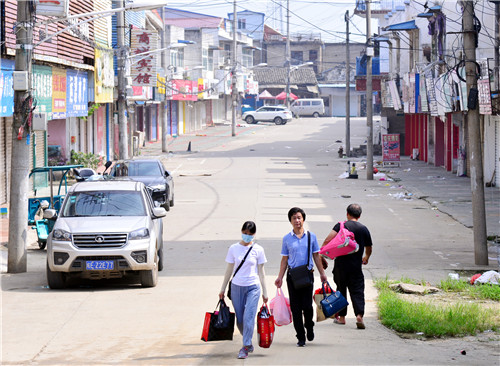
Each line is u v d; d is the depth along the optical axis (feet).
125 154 171.32
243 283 50.01
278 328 59.52
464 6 87.40
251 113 479.82
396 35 255.70
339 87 616.80
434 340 54.49
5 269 87.81
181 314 63.26
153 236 76.43
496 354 49.65
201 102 456.45
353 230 57.77
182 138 373.61
